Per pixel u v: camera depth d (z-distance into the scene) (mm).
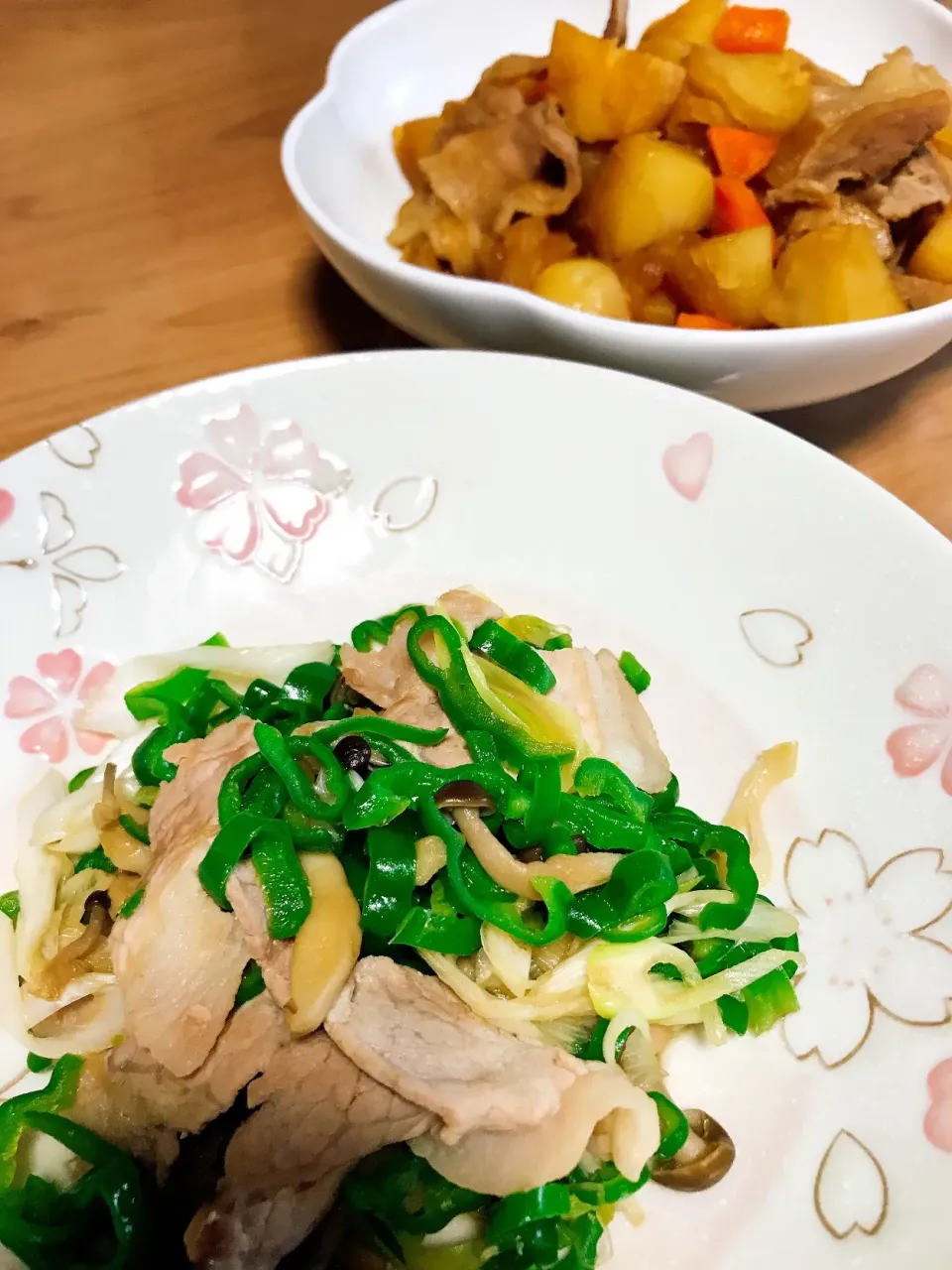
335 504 233
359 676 199
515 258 252
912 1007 170
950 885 178
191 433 228
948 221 248
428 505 234
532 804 176
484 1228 165
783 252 243
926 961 173
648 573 223
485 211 257
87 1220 167
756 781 199
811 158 250
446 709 194
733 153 247
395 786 172
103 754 214
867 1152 161
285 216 297
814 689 204
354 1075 164
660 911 177
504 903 177
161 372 265
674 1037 181
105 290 281
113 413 225
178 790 189
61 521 219
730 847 186
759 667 210
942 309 219
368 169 287
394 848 174
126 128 318
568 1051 176
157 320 276
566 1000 176
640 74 242
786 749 199
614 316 240
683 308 253
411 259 270
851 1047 171
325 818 175
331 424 233
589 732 195
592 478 229
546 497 230
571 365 228
